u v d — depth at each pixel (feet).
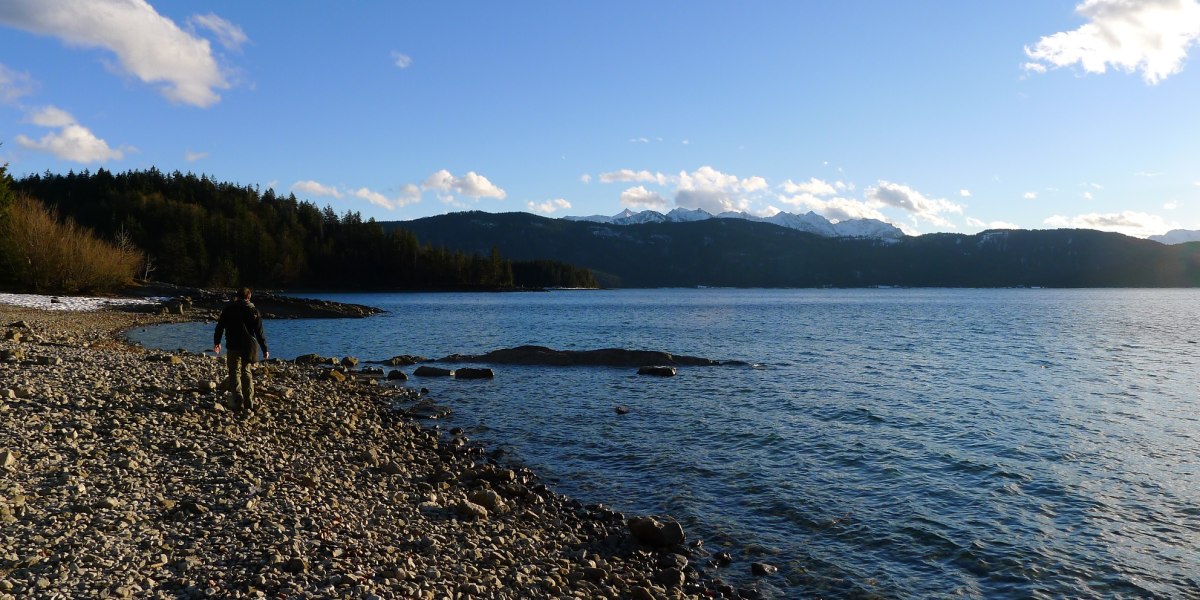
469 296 493.77
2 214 218.59
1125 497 39.29
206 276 421.59
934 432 56.24
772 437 54.44
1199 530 34.22
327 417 54.75
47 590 20.04
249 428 46.11
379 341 150.30
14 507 25.98
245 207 570.05
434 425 59.62
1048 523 35.35
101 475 31.86
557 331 183.93
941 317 260.01
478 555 28.76
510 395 75.31
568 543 32.68
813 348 134.51
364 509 33.22
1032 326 203.21
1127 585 28.37
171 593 21.21
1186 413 64.64
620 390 78.74
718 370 96.37
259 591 21.68
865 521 35.94
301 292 503.61
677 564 30.91
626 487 42.14
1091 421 60.80
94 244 239.09
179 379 61.00
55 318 149.07
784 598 28.02
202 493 31.48
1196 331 180.96
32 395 46.16
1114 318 248.73
